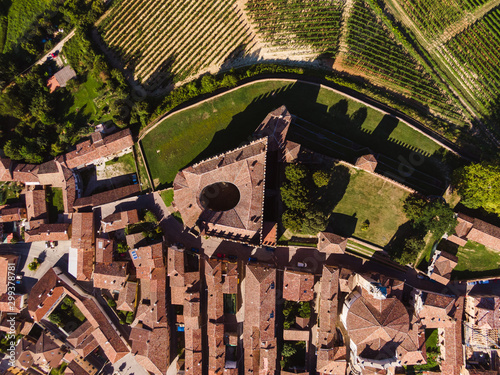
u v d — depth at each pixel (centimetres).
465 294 5803
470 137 5825
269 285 5622
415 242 5388
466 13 5853
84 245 5934
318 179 5369
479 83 5850
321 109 5862
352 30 5888
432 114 5916
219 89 5950
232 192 5944
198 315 5784
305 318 5822
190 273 5828
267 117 5397
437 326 5584
